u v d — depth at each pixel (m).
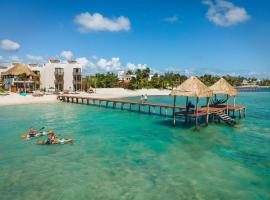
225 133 27.64
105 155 20.09
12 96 58.50
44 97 60.78
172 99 74.56
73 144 23.16
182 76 149.88
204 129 29.66
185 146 22.66
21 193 13.71
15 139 24.48
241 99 80.75
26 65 72.19
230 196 13.62
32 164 17.94
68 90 74.94
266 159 19.25
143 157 19.64
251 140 24.72
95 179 15.55
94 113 42.44
